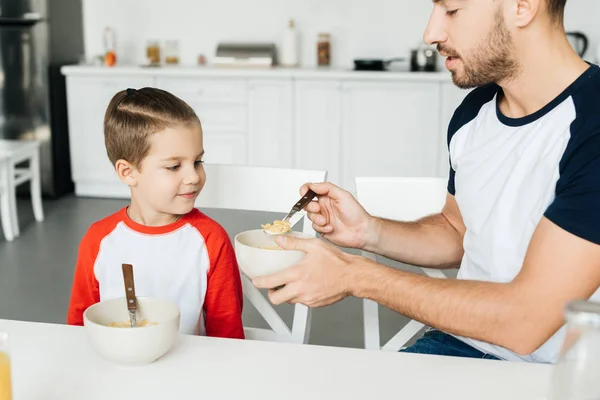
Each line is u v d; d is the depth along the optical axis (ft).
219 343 3.26
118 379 2.91
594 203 3.22
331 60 16.44
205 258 4.59
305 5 16.33
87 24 17.04
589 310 2.23
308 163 15.19
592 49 15.33
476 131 4.39
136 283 4.58
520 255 3.85
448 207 4.86
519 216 3.85
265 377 2.93
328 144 15.05
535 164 3.78
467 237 4.35
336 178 15.17
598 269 3.19
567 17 15.33
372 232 4.58
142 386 2.85
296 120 15.05
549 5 3.59
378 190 5.22
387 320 9.37
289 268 3.40
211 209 14.57
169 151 4.35
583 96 3.64
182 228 4.60
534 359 3.96
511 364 3.10
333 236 4.66
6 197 12.50
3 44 15.39
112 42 16.61
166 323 2.97
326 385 2.87
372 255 4.90
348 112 14.80
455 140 4.59
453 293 3.35
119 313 3.28
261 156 15.34
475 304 3.31
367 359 3.12
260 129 15.21
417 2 15.92
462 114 4.59
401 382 2.91
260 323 9.20
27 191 16.15
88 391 2.81
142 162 4.40
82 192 16.29
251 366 3.03
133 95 4.45
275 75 14.84
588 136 3.45
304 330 5.02
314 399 2.76
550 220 3.27
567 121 3.67
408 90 14.49
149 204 4.55
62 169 16.47
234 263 4.75
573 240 3.19
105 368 3.01
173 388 2.84
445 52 3.92
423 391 2.84
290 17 16.43
